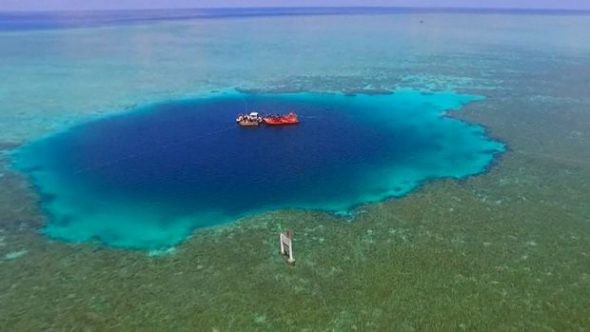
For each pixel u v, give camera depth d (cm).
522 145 5100
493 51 11619
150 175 4319
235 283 2848
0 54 11044
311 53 11250
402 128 5641
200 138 5278
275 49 11969
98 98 7000
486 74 8762
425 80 8225
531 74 8775
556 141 5219
